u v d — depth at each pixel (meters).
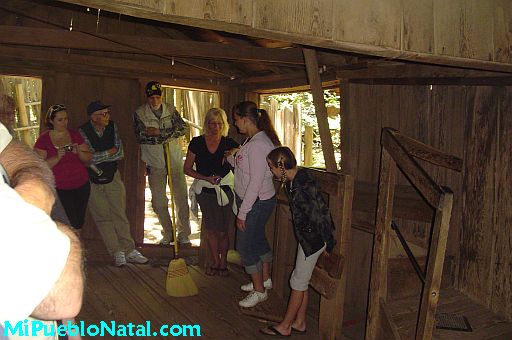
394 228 3.39
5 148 1.15
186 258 5.58
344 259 3.30
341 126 4.29
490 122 3.56
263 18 1.85
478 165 3.65
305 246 3.36
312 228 3.30
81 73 5.30
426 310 2.45
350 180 3.33
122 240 5.36
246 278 5.01
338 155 8.81
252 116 3.83
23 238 0.83
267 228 4.88
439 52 2.40
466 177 3.74
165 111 5.33
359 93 4.23
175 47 4.22
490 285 3.58
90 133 4.97
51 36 4.19
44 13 5.01
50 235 0.87
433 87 3.88
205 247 5.37
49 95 5.21
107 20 5.23
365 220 4.13
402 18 2.26
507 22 2.71
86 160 4.77
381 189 3.15
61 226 1.00
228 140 4.83
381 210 3.14
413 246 3.92
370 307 3.21
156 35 5.42
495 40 2.65
